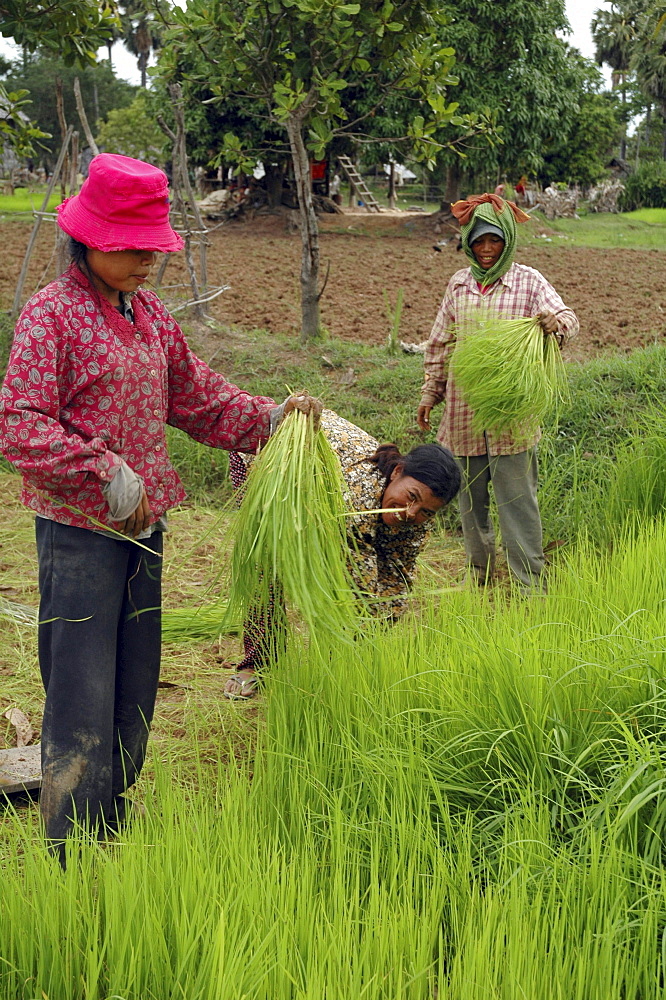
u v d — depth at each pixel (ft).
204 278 32.42
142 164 8.96
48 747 9.44
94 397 9.06
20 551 19.92
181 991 7.40
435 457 11.70
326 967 7.64
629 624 12.21
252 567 10.08
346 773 10.13
